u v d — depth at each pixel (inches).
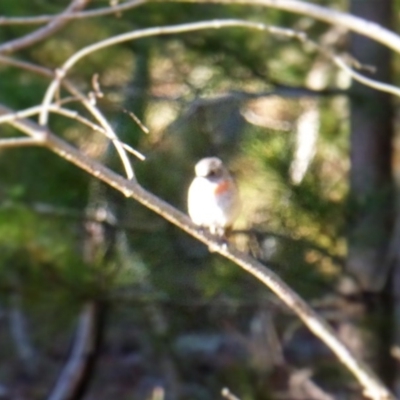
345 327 479.8
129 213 413.1
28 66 311.0
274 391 524.4
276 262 404.5
